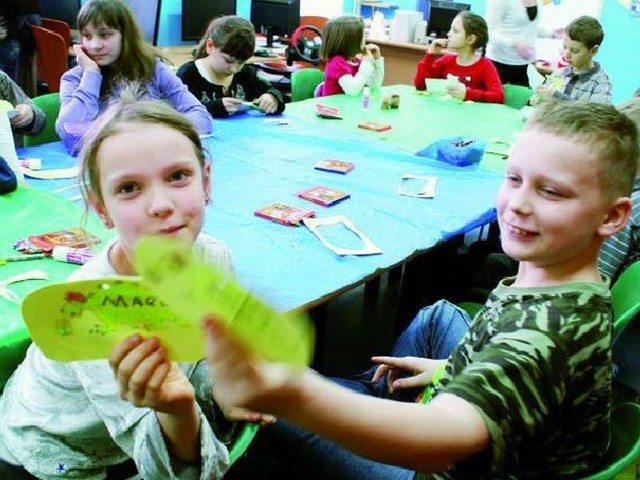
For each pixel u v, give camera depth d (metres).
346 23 3.64
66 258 1.35
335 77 3.66
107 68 2.37
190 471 0.75
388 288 2.86
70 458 0.93
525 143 0.86
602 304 0.81
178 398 0.60
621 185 0.84
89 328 0.53
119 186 0.81
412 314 2.29
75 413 0.91
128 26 2.34
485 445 0.64
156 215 0.80
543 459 0.83
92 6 2.27
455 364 0.96
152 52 2.47
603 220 0.85
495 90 3.77
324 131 2.78
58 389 0.90
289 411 0.51
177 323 0.52
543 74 4.68
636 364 1.72
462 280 2.31
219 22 2.88
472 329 0.95
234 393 0.45
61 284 0.50
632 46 5.17
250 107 3.01
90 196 0.89
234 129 2.68
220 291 0.42
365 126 2.87
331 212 1.83
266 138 2.59
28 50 4.01
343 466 1.17
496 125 3.14
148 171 0.80
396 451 0.58
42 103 2.48
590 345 0.75
